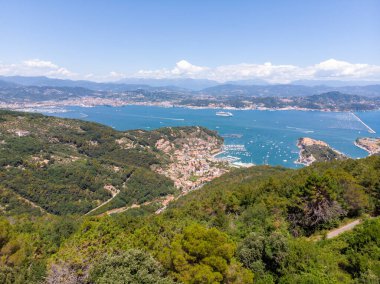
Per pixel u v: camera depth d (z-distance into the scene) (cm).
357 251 2489
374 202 4112
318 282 2044
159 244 2652
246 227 3644
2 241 2561
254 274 2308
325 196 3741
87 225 3344
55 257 2559
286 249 2436
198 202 5594
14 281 2298
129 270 1894
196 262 2016
